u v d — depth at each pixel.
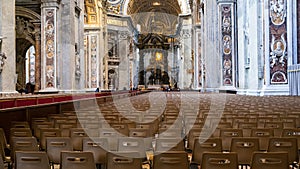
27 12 24.33
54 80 21.81
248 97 17.55
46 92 21.64
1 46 14.41
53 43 21.89
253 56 20.23
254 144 5.69
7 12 14.74
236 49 26.94
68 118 9.87
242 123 7.96
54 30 21.88
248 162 5.71
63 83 22.72
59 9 22.33
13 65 14.95
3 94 14.37
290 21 18.61
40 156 4.89
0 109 10.26
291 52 18.61
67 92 22.50
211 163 4.67
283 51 18.67
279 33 18.70
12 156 6.32
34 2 24.14
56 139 5.96
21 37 24.92
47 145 5.98
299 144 6.53
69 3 22.80
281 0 18.69
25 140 6.17
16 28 24.69
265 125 7.75
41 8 22.02
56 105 14.91
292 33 18.61
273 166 4.63
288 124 7.85
